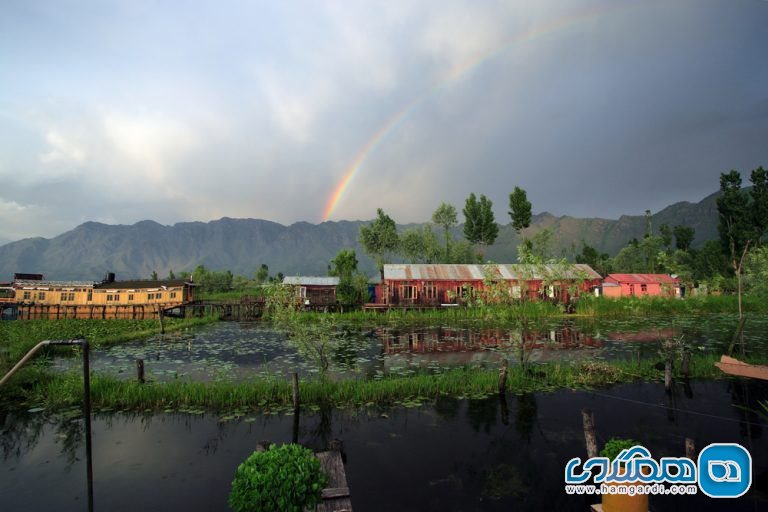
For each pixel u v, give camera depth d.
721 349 20.86
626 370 16.17
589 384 14.88
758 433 10.67
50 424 11.82
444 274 46.09
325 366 15.73
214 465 9.37
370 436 10.74
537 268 16.61
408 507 7.61
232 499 5.55
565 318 35.56
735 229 53.34
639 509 6.30
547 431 10.92
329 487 7.82
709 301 37.72
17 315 43.06
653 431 10.88
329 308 45.06
